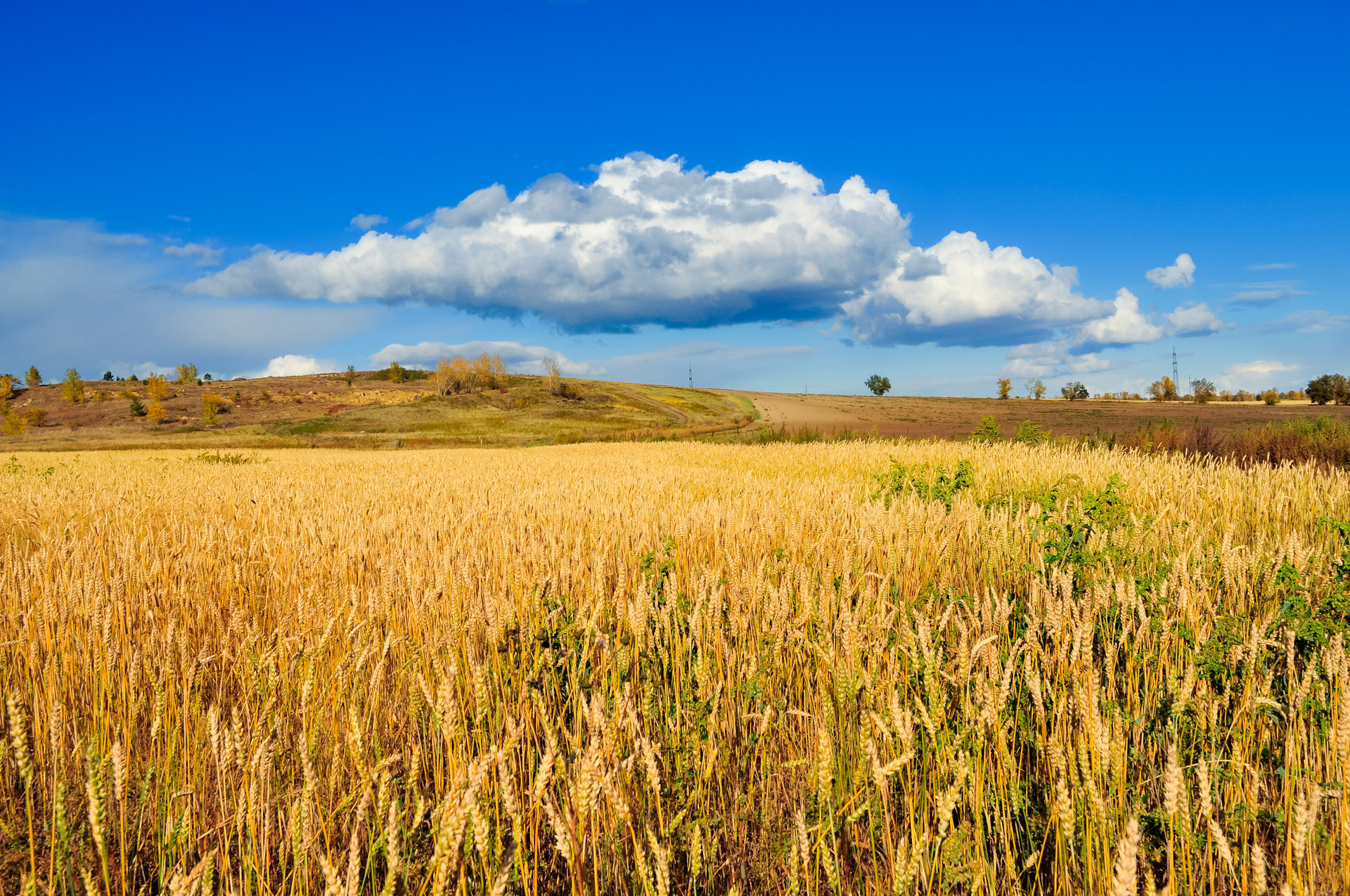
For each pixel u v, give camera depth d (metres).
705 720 2.81
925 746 2.40
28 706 3.37
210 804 2.82
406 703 3.39
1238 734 2.71
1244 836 2.18
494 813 2.21
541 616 3.74
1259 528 7.15
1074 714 2.64
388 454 37.41
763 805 2.70
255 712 3.00
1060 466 13.45
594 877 2.11
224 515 8.88
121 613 4.34
